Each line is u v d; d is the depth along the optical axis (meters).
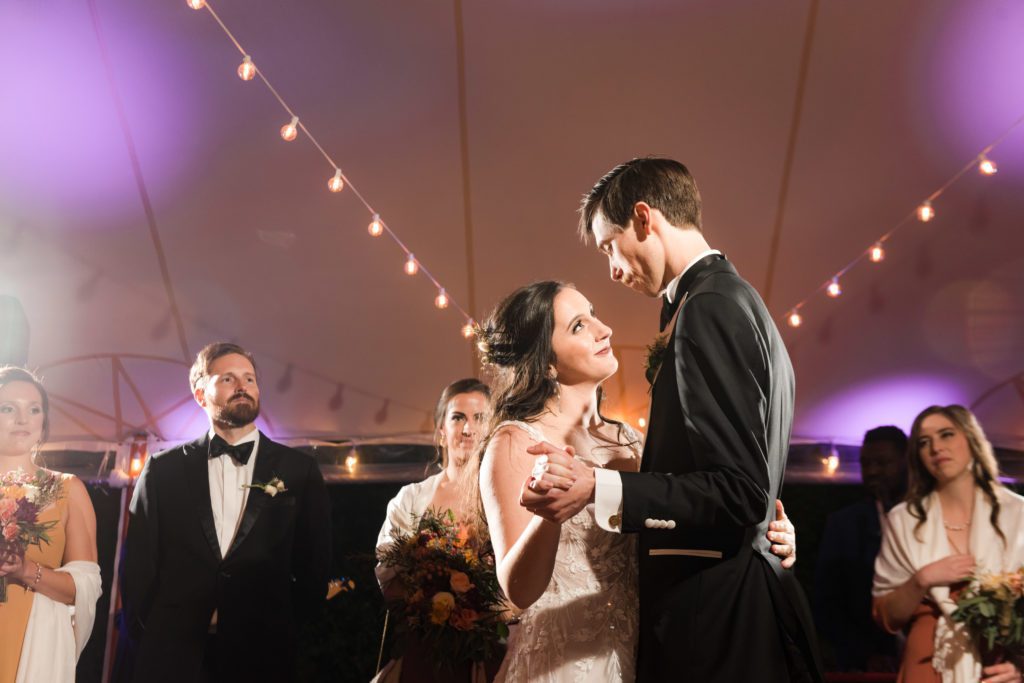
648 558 1.99
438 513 3.24
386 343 5.31
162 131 4.77
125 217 4.93
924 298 5.16
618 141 4.96
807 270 5.18
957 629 3.21
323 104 4.79
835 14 4.60
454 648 2.90
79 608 3.52
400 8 4.56
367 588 5.48
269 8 4.54
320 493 3.94
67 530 3.65
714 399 1.88
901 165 4.95
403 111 4.83
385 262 5.16
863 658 3.91
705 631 1.88
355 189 5.00
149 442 5.22
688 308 1.97
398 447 5.36
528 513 2.07
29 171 4.76
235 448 3.86
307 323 5.24
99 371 5.13
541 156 4.97
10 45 4.46
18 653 3.33
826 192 5.02
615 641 2.10
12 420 3.69
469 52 4.69
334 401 5.36
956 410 3.50
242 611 3.63
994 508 3.36
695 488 1.81
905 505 3.51
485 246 5.16
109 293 5.05
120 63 4.58
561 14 4.57
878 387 5.33
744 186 5.04
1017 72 4.64
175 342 5.18
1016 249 5.02
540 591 1.92
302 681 5.32
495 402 2.38
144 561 3.67
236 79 4.69
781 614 1.93
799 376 5.32
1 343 4.80
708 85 4.80
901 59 4.70
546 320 2.33
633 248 2.21
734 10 4.60
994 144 4.84
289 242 5.08
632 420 5.29
